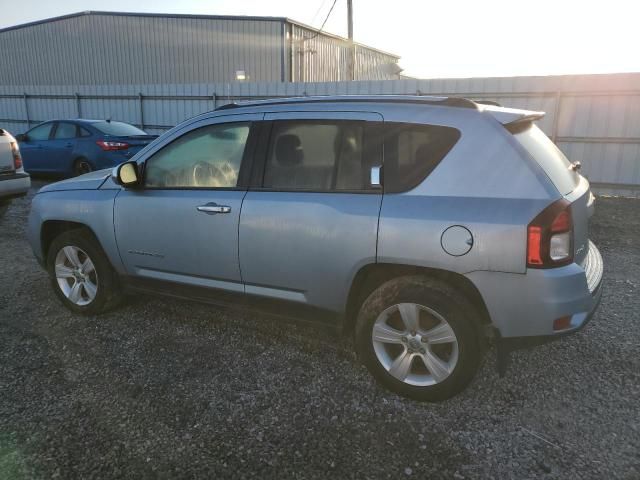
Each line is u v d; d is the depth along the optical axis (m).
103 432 2.68
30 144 11.70
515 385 3.15
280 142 3.29
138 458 2.48
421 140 2.90
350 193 3.03
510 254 2.62
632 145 10.23
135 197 3.76
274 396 3.03
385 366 3.02
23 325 3.99
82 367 3.35
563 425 2.76
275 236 3.20
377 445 2.60
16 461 2.45
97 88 16.62
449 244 2.72
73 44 28.48
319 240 3.06
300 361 3.44
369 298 3.02
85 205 3.99
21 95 18.39
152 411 2.87
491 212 2.66
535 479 2.36
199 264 3.54
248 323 4.03
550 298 2.61
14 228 7.30
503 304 2.69
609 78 10.16
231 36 25.33
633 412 2.87
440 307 2.79
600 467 2.43
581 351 3.58
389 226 2.85
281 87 13.83
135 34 26.91
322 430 2.71
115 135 11.01
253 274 3.34
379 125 3.01
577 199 2.83
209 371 3.30
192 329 3.93
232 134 3.48
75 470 2.39
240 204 3.32
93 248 4.00
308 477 2.37
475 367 2.80
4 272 5.30
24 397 2.98
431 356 2.88
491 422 2.79
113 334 3.83
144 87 15.77
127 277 3.95
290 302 3.28
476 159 2.77
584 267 2.96
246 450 2.55
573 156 10.77
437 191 2.81
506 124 2.82
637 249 6.44
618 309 4.33
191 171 3.61
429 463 2.46
